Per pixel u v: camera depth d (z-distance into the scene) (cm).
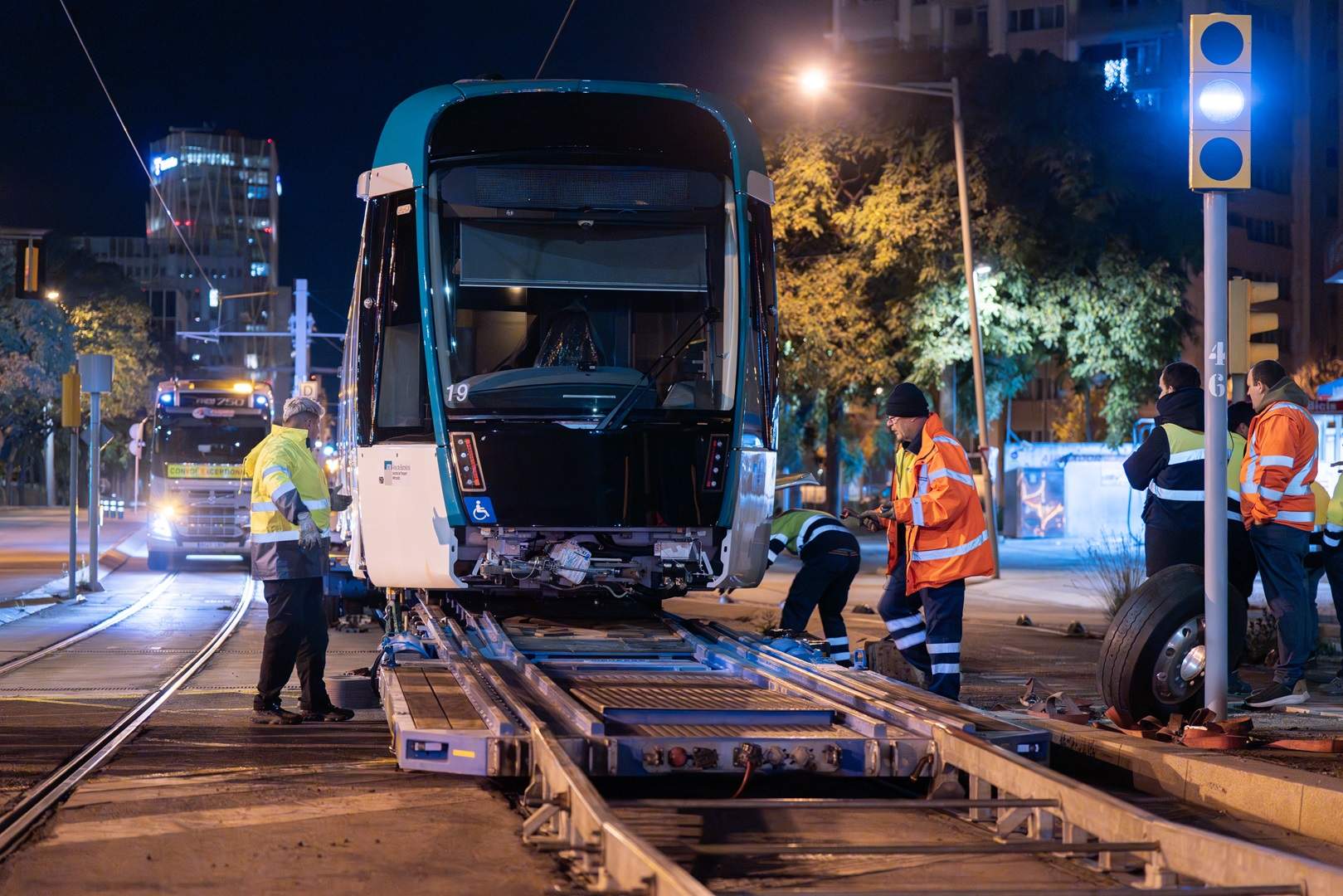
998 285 2702
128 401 7794
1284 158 6938
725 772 632
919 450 875
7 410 6512
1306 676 1175
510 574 941
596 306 968
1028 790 589
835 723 704
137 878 522
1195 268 2931
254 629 1583
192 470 2666
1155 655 834
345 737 852
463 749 624
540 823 566
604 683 779
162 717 926
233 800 660
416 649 847
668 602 2012
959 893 489
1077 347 2786
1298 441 941
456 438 935
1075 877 539
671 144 997
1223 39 843
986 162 2678
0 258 5978
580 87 991
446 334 948
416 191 957
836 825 622
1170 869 516
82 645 1400
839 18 7738
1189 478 938
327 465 1698
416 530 948
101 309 7850
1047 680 1155
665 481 952
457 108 980
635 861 459
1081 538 4269
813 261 2850
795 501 4422
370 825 608
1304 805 620
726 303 984
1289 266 6944
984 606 1998
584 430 942
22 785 701
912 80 2747
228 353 19538
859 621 1703
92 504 2136
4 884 512
